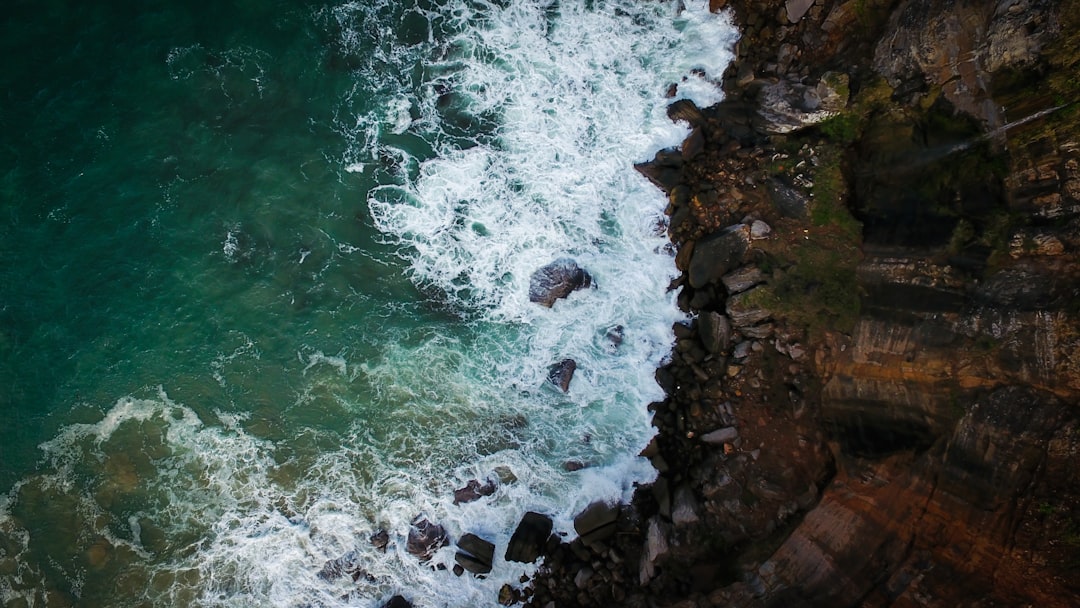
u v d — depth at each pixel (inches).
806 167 462.0
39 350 519.8
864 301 425.7
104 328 523.5
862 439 404.2
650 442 482.9
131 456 507.5
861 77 446.6
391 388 514.0
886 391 396.8
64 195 533.6
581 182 528.1
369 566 488.7
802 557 396.8
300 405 513.0
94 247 530.3
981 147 376.2
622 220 518.3
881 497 381.1
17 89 540.4
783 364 448.8
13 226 529.0
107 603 484.7
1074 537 307.3
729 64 517.0
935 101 402.3
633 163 522.9
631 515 476.7
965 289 372.5
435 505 494.0
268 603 485.7
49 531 496.1
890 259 412.5
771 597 394.0
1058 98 342.6
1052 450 322.7
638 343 501.7
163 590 487.5
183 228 534.0
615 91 536.1
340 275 530.3
